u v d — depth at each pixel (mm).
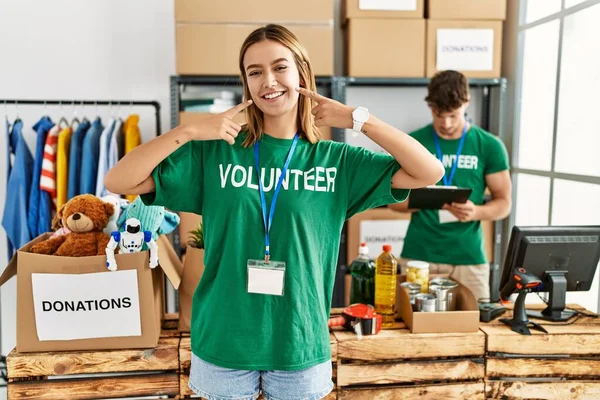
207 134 1192
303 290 1235
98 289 1640
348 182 1308
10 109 3133
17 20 3086
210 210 1250
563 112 2682
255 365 1226
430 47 2957
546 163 2889
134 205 1786
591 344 1778
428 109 3379
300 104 1308
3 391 2863
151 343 1691
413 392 1750
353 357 1724
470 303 1818
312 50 2889
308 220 1240
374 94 3332
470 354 1756
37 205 2789
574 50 2590
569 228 1851
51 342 1668
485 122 3352
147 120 3248
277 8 2857
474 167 2506
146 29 3186
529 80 3039
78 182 2797
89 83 3180
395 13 2926
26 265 1621
